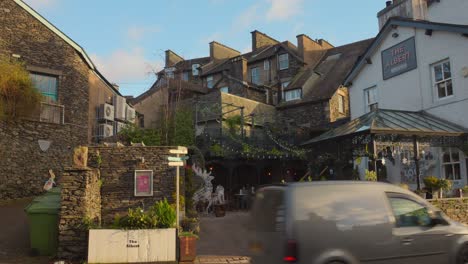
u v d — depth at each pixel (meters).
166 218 10.38
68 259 9.84
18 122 17.53
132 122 24.75
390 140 13.54
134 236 9.87
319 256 6.02
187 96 31.11
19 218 13.68
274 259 6.18
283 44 34.47
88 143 20.84
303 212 6.14
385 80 18.72
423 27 16.53
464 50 15.01
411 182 16.41
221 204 18.69
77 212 10.10
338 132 14.48
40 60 18.95
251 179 25.33
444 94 15.89
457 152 15.35
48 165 18.45
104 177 13.35
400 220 6.76
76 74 20.36
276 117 29.69
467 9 17.19
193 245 9.94
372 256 6.35
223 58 42.12
